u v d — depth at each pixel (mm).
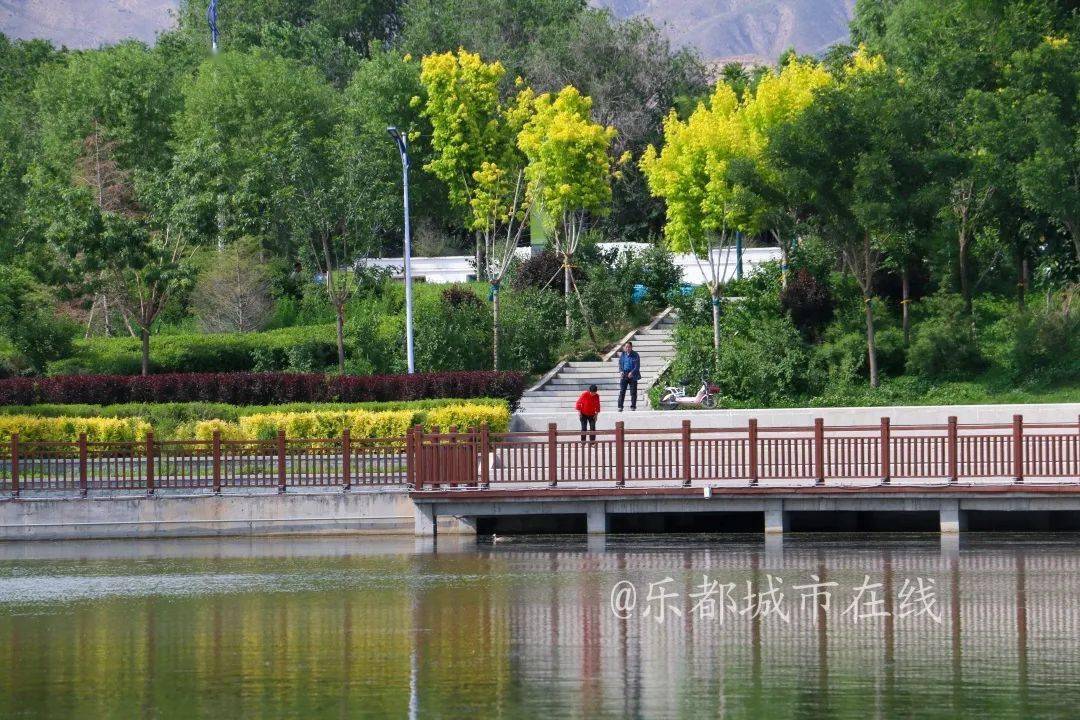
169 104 131125
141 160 122750
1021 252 99562
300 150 100062
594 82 145250
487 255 114625
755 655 41406
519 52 165750
